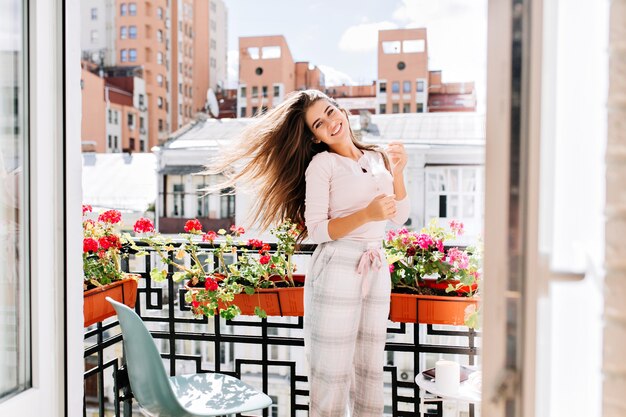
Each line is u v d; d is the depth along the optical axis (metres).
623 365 0.87
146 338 1.89
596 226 0.88
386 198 1.95
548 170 0.79
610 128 0.87
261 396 2.22
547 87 0.77
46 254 1.68
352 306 2.04
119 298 2.57
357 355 2.18
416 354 2.55
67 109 1.72
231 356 6.59
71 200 1.76
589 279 0.87
